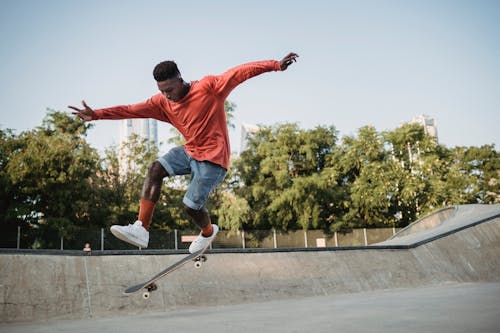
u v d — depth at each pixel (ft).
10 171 79.51
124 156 104.53
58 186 84.43
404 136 111.34
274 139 108.17
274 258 27.66
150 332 12.63
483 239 38.01
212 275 23.79
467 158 126.11
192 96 10.34
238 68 10.19
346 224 106.32
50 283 19.33
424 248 34.81
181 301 21.02
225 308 19.89
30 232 81.10
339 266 29.09
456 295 18.49
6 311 17.11
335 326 11.51
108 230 85.15
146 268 22.91
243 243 94.22
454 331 9.64
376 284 28.43
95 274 21.04
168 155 10.82
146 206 10.46
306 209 99.50
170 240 87.10
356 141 108.68
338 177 111.34
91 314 18.57
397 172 104.01
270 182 104.88
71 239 81.92
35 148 81.56
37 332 13.98
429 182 105.81
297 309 17.12
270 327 12.16
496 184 123.95
